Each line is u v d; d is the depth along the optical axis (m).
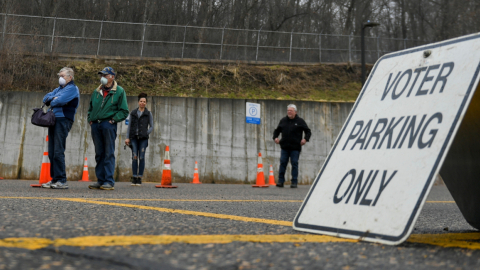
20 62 17.06
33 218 2.34
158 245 1.58
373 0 29.81
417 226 2.72
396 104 2.00
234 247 1.60
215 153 15.30
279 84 20.19
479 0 28.38
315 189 2.15
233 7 28.33
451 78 1.81
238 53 21.34
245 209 3.73
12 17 17.89
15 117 13.77
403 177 1.74
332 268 1.30
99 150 6.58
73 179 13.84
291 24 29.20
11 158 13.62
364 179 1.91
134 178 9.16
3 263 1.23
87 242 1.60
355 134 2.12
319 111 16.55
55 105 5.88
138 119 9.15
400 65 2.11
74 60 18.58
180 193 6.41
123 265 1.25
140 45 19.97
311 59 22.36
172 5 26.73
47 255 1.38
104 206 3.29
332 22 29.62
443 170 2.18
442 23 29.14
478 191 2.08
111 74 6.50
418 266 1.36
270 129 15.95
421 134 1.78
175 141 14.99
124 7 26.08
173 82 18.62
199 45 20.86
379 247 1.65
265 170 15.71
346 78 21.73
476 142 1.94
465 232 2.39
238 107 15.70
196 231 2.07
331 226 1.95
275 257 1.43
